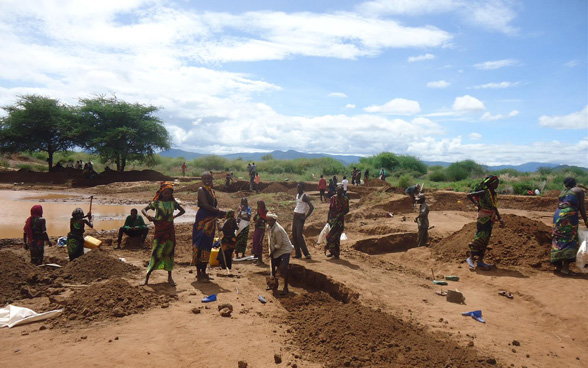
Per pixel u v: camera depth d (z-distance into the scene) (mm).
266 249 10797
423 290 7641
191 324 5219
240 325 5305
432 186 32844
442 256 10062
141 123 41406
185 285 7027
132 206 23000
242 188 33719
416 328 5539
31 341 4609
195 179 39031
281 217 19844
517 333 5715
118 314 5410
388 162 51688
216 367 4156
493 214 8742
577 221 8180
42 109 39125
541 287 7539
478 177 40500
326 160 52219
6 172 36375
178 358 4293
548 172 41031
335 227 9250
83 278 7184
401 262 10625
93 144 39844
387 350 4590
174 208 6961
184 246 12070
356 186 30609
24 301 5984
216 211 7293
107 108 40781
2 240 11578
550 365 4746
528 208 23266
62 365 4004
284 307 6324
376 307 6355
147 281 6820
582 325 5914
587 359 5000
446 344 5004
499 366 4539
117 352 4336
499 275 8406
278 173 47250
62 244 10734
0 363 4016
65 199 25281
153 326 5109
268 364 4297
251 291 6945
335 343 4742
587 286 7434
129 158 42812
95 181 36438
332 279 7379
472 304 6898
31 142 39000
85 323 5180
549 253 9008
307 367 4277
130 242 11109
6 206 20266
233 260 9773
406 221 17219
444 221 17625
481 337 5426
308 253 9219
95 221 17188
